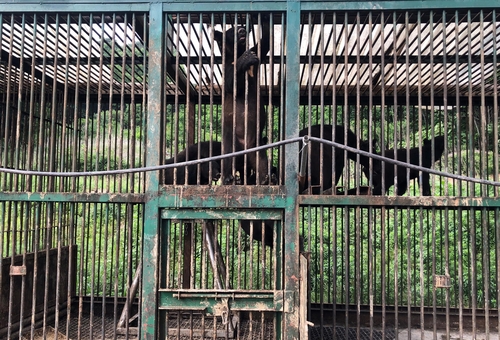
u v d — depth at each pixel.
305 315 3.00
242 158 4.40
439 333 5.17
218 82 5.27
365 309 5.59
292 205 3.39
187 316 5.36
